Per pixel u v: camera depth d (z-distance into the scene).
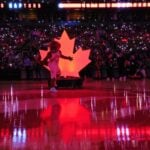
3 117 15.61
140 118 15.19
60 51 26.03
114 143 11.29
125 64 37.53
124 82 32.97
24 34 43.53
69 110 17.22
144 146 10.92
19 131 13.04
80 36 43.88
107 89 26.52
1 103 19.56
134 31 45.91
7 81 35.62
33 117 15.55
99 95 22.84
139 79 36.62
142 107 17.95
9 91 25.64
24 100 20.67
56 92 24.70
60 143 11.35
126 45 42.41
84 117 15.52
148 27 47.03
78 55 27.00
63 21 48.50
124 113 16.38
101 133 12.63
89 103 19.41
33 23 47.47
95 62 37.41
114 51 39.62
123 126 13.70
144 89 26.38
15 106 18.50
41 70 37.50
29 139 11.88
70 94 23.47
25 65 37.97
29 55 38.88
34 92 24.86
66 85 27.05
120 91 25.12
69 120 14.90
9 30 45.16
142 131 12.88
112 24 47.62
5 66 38.12
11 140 11.77
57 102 19.80
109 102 19.73
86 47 41.59
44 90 26.11
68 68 27.09
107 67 37.53
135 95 22.77
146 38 44.06
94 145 11.08
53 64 25.55
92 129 13.26
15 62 38.44
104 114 16.16
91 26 47.28
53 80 25.55
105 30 46.03
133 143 11.27
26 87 28.62
